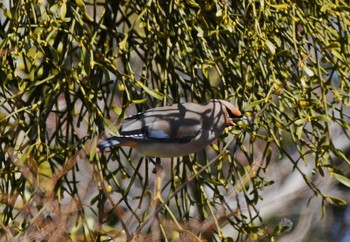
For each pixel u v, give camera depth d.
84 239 11.45
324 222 16.70
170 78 12.32
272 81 11.41
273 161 16.11
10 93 11.69
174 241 11.20
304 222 16.22
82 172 13.46
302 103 11.47
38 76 12.27
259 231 11.88
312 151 11.51
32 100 12.41
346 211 16.81
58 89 11.45
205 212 12.12
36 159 11.55
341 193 16.64
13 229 11.17
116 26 12.66
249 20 12.04
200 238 11.66
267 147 11.81
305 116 11.50
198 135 11.79
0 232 11.59
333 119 11.65
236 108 11.92
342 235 16.80
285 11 11.70
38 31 11.15
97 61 11.41
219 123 11.88
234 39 12.25
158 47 12.37
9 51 11.30
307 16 11.89
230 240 11.55
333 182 16.61
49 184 10.68
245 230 11.88
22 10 11.27
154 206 11.05
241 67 11.87
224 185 11.89
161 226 11.12
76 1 11.18
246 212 15.62
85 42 11.19
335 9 11.94
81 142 11.44
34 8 11.32
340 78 11.83
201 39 12.04
